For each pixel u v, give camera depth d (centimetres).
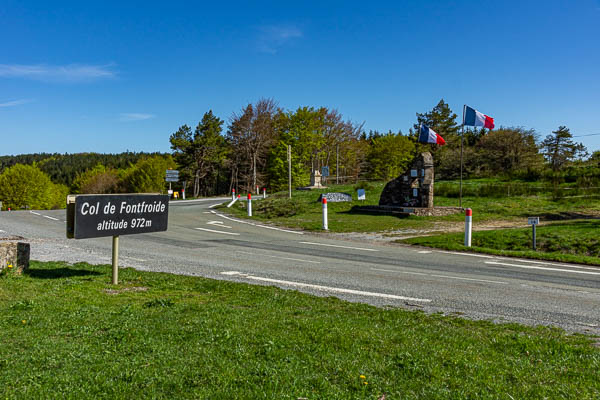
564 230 1766
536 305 783
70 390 358
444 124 7544
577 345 541
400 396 369
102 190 9569
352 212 2809
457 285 956
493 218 2483
